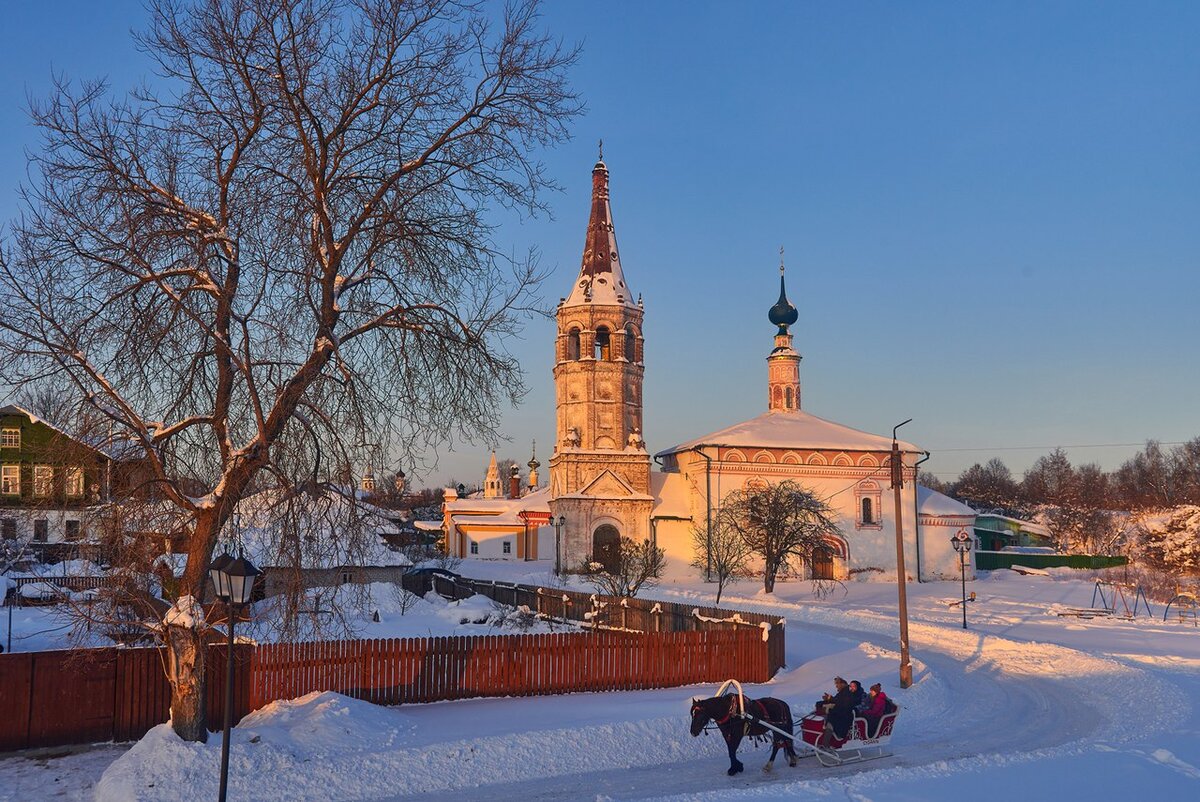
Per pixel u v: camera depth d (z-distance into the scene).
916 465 85.06
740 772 20.19
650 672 28.52
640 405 83.00
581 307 81.75
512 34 20.05
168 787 17.53
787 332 96.12
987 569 98.31
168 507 19.55
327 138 19.03
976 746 22.44
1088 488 160.12
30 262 17.72
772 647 30.95
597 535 80.31
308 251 19.44
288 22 18.59
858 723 20.81
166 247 19.27
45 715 21.25
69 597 20.88
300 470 19.53
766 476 81.81
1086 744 21.16
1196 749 20.55
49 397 18.67
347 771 18.86
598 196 85.12
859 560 83.19
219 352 19.16
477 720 22.72
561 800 18.19
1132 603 62.28
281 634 22.06
